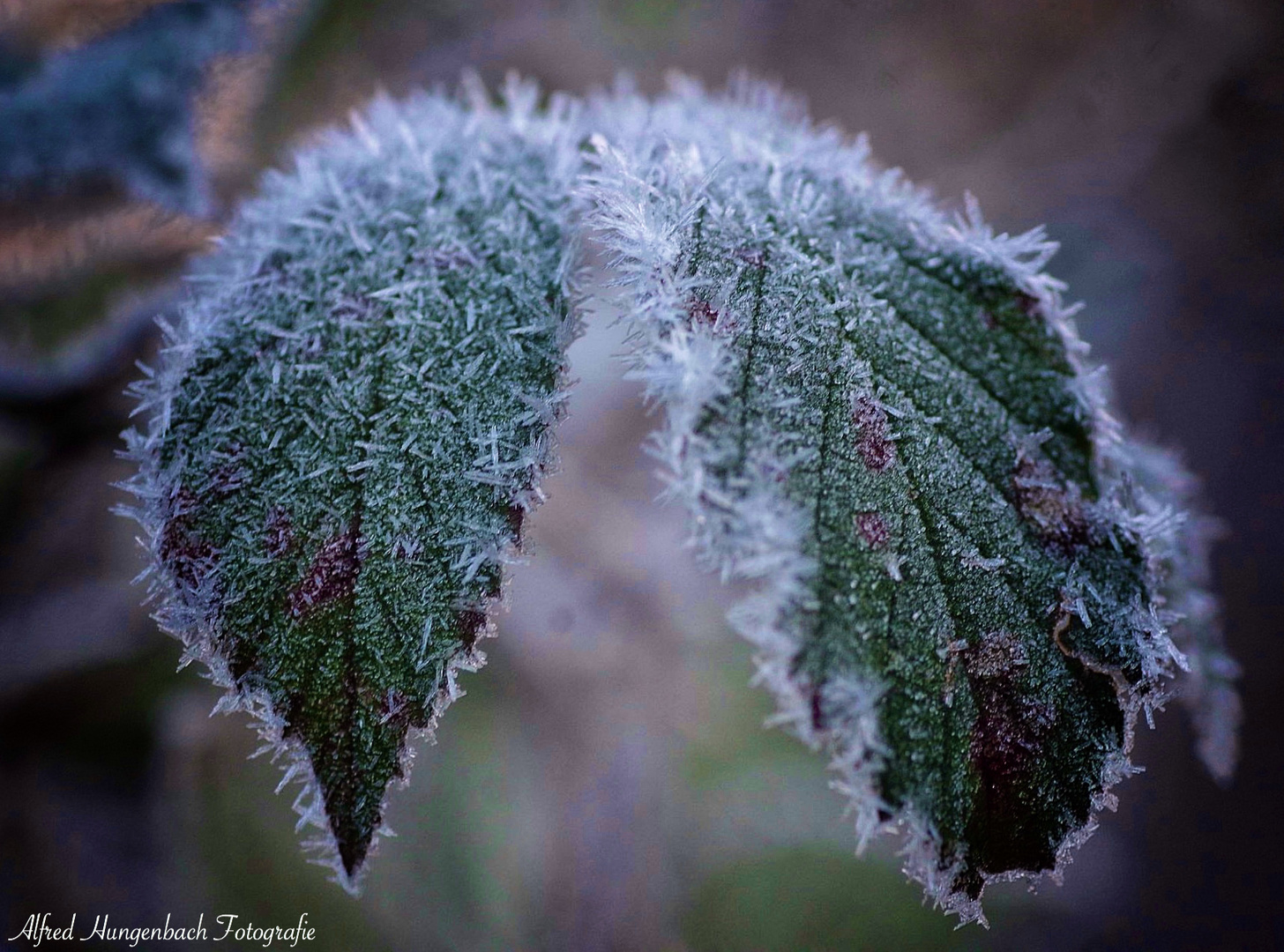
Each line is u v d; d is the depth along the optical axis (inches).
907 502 5.4
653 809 9.6
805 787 9.9
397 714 5.4
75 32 7.1
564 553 9.9
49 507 8.8
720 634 10.1
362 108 8.0
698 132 5.8
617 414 10.1
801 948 9.1
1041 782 5.4
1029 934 10.3
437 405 5.5
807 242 5.6
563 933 8.9
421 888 8.8
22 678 8.6
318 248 5.7
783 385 5.3
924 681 5.3
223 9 7.1
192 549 5.5
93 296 7.3
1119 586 5.5
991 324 5.7
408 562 5.4
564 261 5.6
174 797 8.8
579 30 9.3
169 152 7.0
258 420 5.6
